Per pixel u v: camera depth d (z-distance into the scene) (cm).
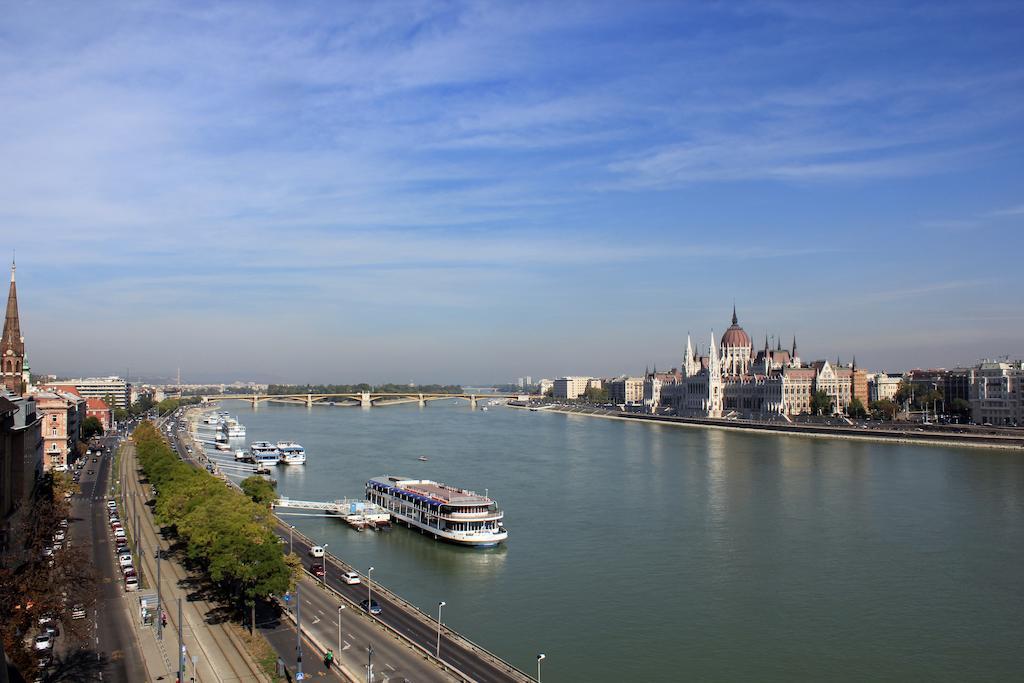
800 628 16450
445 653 13688
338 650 13450
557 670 14312
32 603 12500
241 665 12731
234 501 18625
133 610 15338
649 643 15625
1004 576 19825
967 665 14788
